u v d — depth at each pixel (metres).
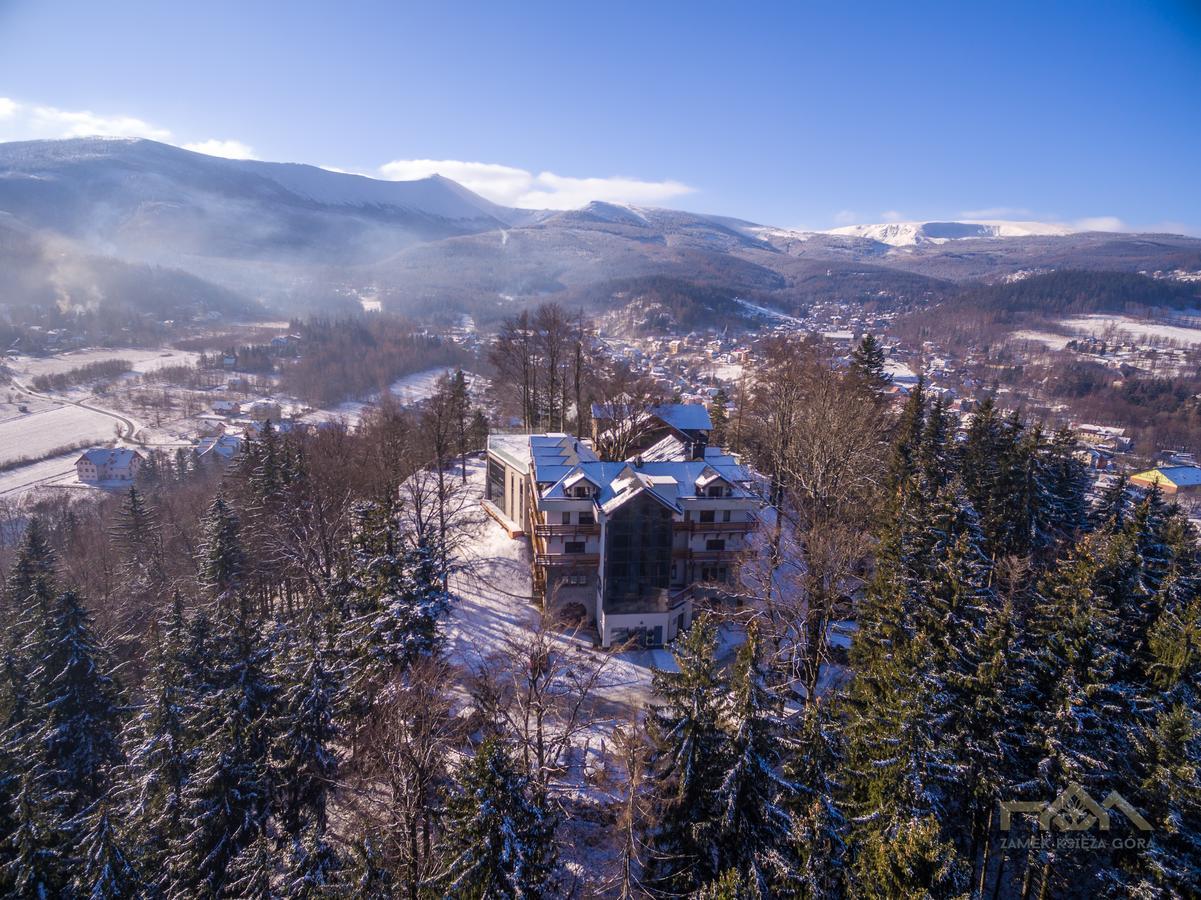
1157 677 29.42
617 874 28.23
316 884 22.25
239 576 49.19
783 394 55.16
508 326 75.31
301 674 31.02
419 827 26.56
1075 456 56.84
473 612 47.28
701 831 24.33
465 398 79.19
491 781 22.31
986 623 29.92
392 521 40.09
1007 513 45.97
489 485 62.62
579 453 55.56
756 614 40.94
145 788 28.59
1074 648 28.09
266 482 54.16
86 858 24.94
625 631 44.62
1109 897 26.31
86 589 57.75
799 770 25.06
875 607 34.88
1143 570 35.44
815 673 35.53
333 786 30.62
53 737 32.78
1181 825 24.30
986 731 27.72
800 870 22.73
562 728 36.06
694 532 47.91
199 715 30.45
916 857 19.39
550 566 46.75
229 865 25.62
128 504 59.09
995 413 55.75
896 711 27.09
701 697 25.02
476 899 21.25
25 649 35.91
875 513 44.28
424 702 27.02
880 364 66.75
